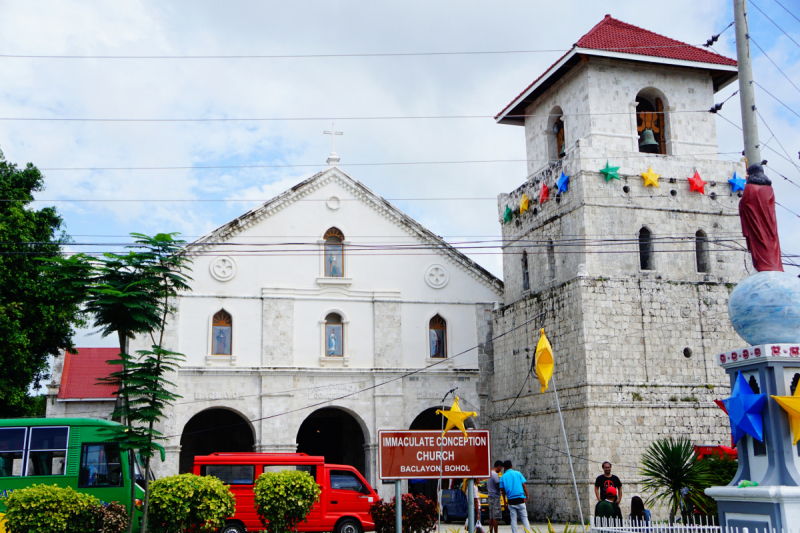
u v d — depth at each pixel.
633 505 24.25
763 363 14.87
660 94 38.72
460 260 46.06
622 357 34.88
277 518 25.25
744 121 18.61
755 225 15.86
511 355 41.09
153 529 23.14
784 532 13.51
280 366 41.97
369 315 44.16
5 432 25.81
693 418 34.91
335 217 44.66
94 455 26.03
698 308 36.31
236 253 42.66
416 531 24.17
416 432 20.52
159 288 23.75
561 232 37.72
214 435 47.34
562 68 38.50
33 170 38.25
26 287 35.50
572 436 34.88
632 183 36.91
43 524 21.80
